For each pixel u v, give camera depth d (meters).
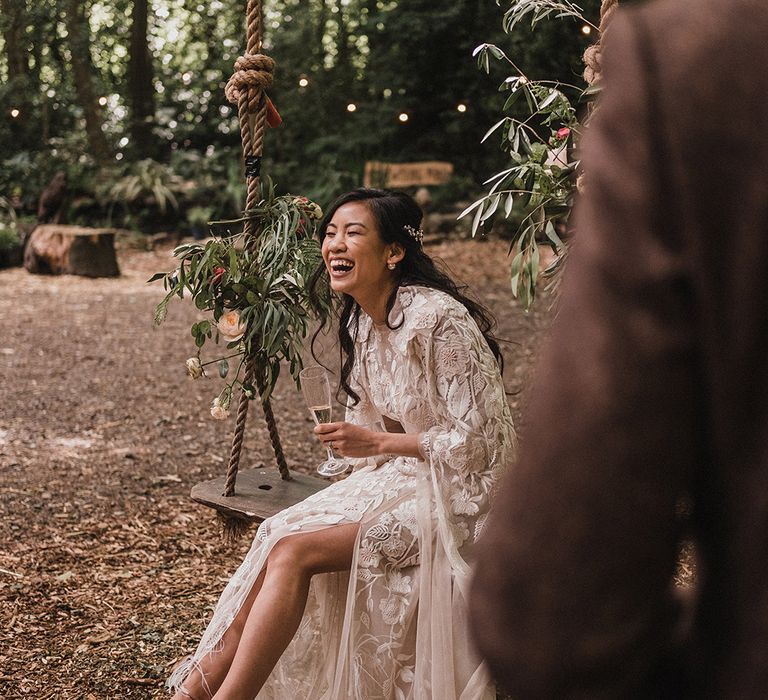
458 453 2.20
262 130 3.07
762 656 0.59
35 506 4.09
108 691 2.67
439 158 14.15
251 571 2.19
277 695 2.29
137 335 7.90
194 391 6.23
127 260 12.08
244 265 3.00
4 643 2.92
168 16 15.92
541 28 10.47
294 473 3.22
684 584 2.59
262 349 2.97
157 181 13.54
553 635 0.58
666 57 0.60
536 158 2.58
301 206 3.06
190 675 2.22
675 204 0.59
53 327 8.09
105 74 16.11
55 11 14.50
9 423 5.37
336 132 14.75
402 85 14.07
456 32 13.51
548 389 0.59
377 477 2.34
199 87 15.55
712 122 0.59
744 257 0.58
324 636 2.27
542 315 7.98
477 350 2.26
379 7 14.78
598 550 0.57
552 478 0.58
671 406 0.58
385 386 2.39
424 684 2.14
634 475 0.57
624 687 0.60
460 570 2.12
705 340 0.59
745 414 0.59
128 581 3.38
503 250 11.66
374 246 2.33
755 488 0.59
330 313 2.77
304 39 15.07
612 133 0.61
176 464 4.75
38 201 13.81
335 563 2.18
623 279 0.58
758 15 0.60
